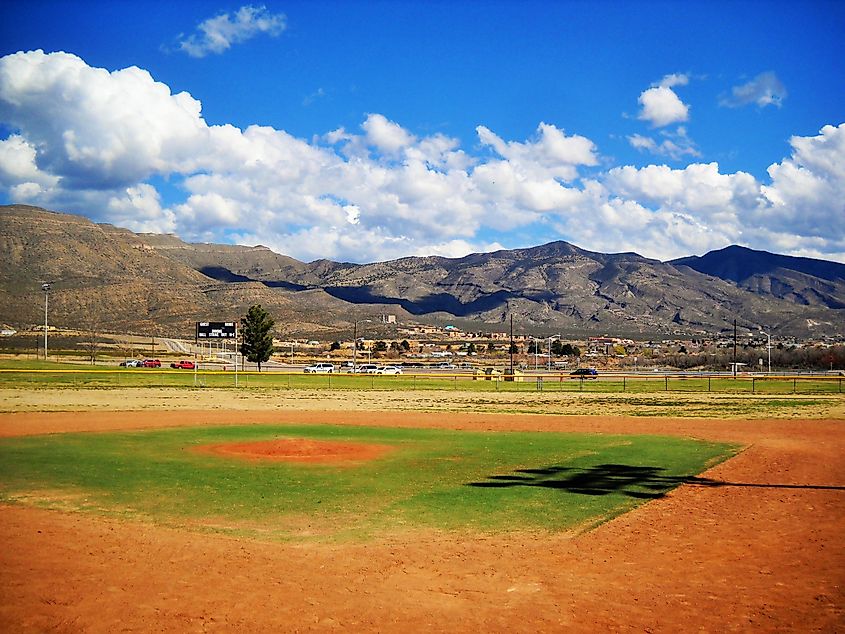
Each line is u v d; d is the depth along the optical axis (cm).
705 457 2725
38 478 2089
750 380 9456
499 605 1057
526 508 1759
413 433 3562
